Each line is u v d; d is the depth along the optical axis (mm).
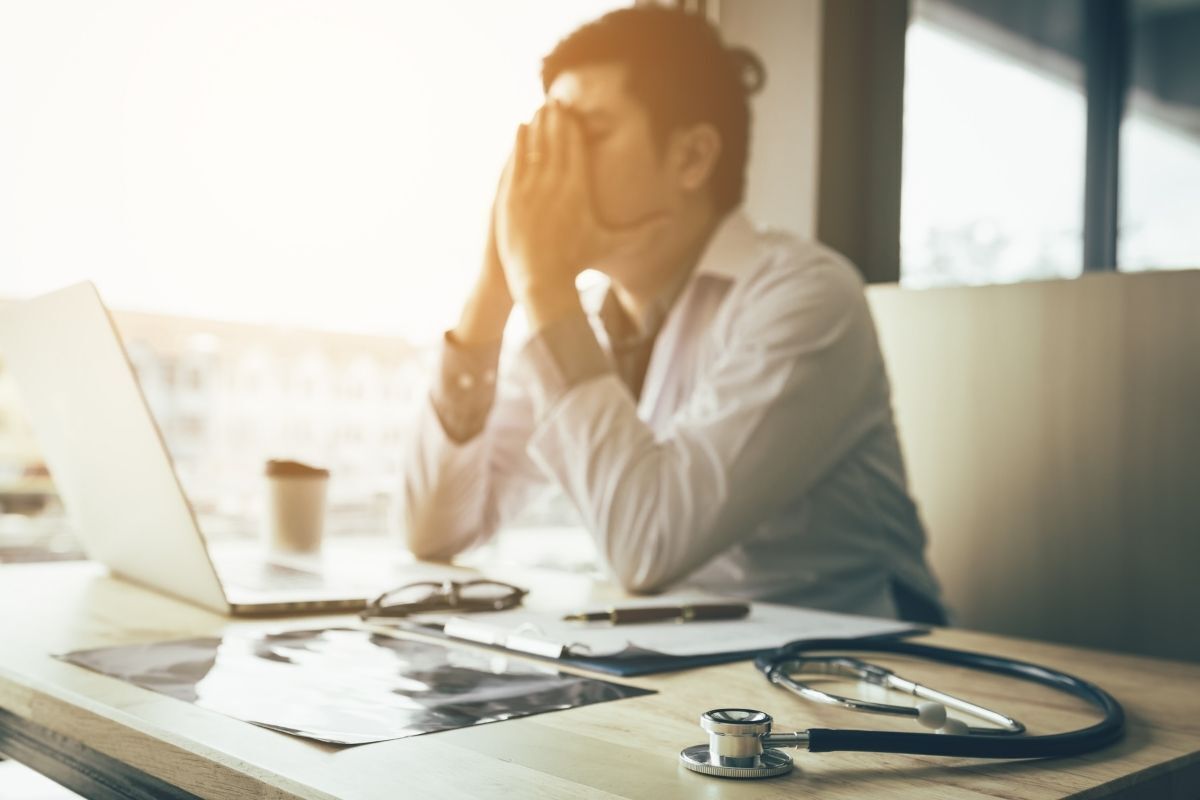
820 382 1190
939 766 458
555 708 543
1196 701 614
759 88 1528
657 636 760
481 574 1156
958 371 1647
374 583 1008
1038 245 2604
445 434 1394
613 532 1079
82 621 815
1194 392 1411
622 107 1347
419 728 494
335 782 411
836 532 1324
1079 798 423
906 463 1695
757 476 1119
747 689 607
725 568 1316
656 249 1414
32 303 927
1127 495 1464
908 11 2324
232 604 842
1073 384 1523
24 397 1039
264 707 530
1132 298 1475
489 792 402
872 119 2291
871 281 2291
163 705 536
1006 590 1576
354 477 1828
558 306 1174
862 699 596
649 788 412
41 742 586
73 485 1021
